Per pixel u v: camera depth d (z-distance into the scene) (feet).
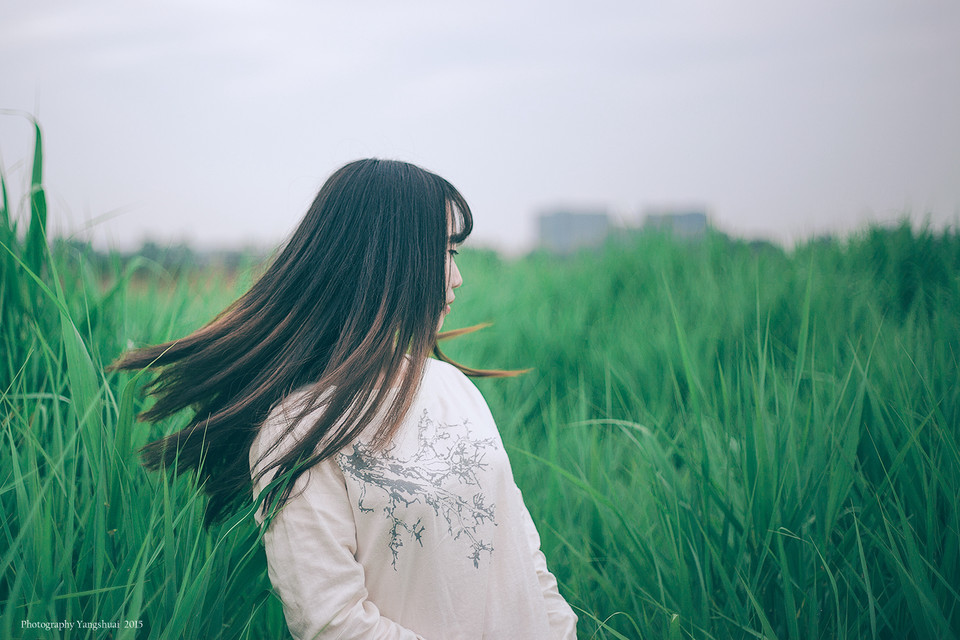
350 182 4.03
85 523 4.27
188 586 4.14
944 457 5.52
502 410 9.39
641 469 6.87
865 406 6.10
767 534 5.11
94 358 5.44
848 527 5.72
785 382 7.73
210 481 4.34
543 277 18.75
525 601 3.93
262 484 3.61
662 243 18.24
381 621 3.47
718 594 5.53
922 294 10.39
